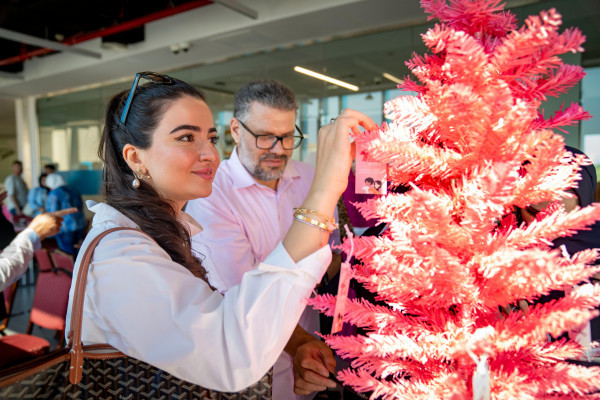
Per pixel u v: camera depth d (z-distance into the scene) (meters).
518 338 0.46
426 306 0.54
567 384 0.45
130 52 5.98
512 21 0.54
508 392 0.46
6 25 5.73
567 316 0.42
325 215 0.65
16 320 4.21
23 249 1.40
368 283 0.57
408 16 4.54
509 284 0.46
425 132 0.54
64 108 8.66
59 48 5.67
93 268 0.63
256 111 1.31
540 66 0.46
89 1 5.09
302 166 1.65
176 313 0.61
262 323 0.62
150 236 0.72
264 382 0.70
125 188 0.79
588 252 0.47
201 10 5.24
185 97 0.76
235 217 1.33
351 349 0.51
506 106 0.42
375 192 0.59
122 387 0.64
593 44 3.84
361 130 0.67
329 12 4.43
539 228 0.47
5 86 8.22
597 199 1.39
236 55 6.03
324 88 5.38
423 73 0.52
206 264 1.21
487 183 0.40
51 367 0.61
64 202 6.07
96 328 0.65
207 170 0.78
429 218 0.44
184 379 0.62
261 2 4.71
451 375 0.48
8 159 15.28
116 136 0.80
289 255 0.64
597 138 3.93
